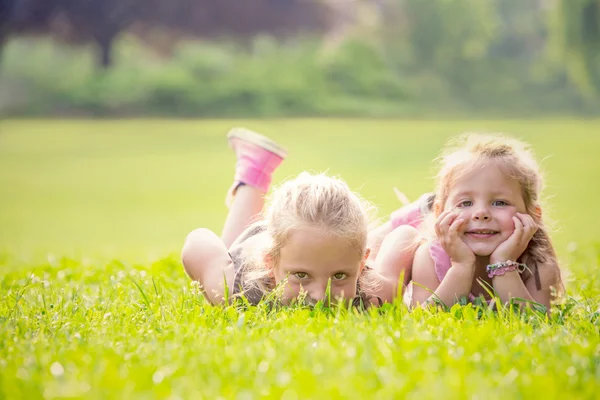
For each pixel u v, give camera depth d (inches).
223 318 152.6
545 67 2669.8
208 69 2356.1
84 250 379.9
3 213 713.6
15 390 104.4
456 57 2696.9
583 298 183.9
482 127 1708.9
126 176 1029.2
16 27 2519.7
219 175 1023.6
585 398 101.7
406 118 2065.7
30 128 1795.0
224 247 179.9
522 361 117.0
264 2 2731.3
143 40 2709.2
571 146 1274.6
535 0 2957.7
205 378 109.1
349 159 1127.6
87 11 2447.1
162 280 206.8
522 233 163.0
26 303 179.6
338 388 99.9
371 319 140.0
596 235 452.1
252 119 2022.6
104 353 122.6
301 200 153.4
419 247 178.5
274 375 109.2
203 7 2632.9
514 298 159.0
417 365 111.3
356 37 2706.7
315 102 2176.4
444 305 161.6
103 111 2153.1
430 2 2687.0
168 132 1684.3
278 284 157.5
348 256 152.6
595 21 2448.3
